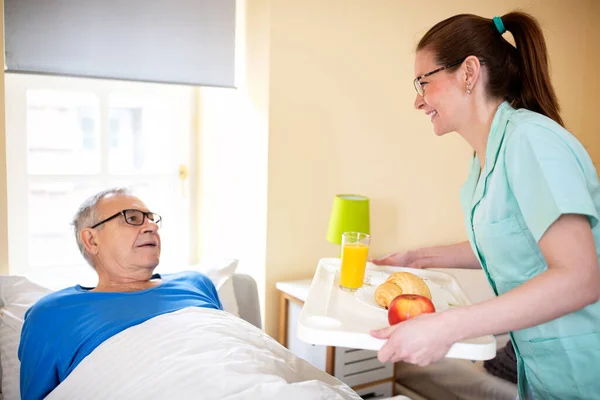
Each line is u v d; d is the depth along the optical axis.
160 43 2.34
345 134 2.54
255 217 2.45
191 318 1.44
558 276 0.89
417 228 2.79
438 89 1.14
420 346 0.89
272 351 1.45
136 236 1.63
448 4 2.75
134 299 1.53
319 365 2.18
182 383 1.21
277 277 2.44
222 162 2.64
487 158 1.11
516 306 0.88
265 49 2.33
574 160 0.96
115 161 2.58
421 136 2.74
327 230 2.55
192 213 2.81
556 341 1.08
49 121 2.39
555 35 3.12
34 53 2.08
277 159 2.37
